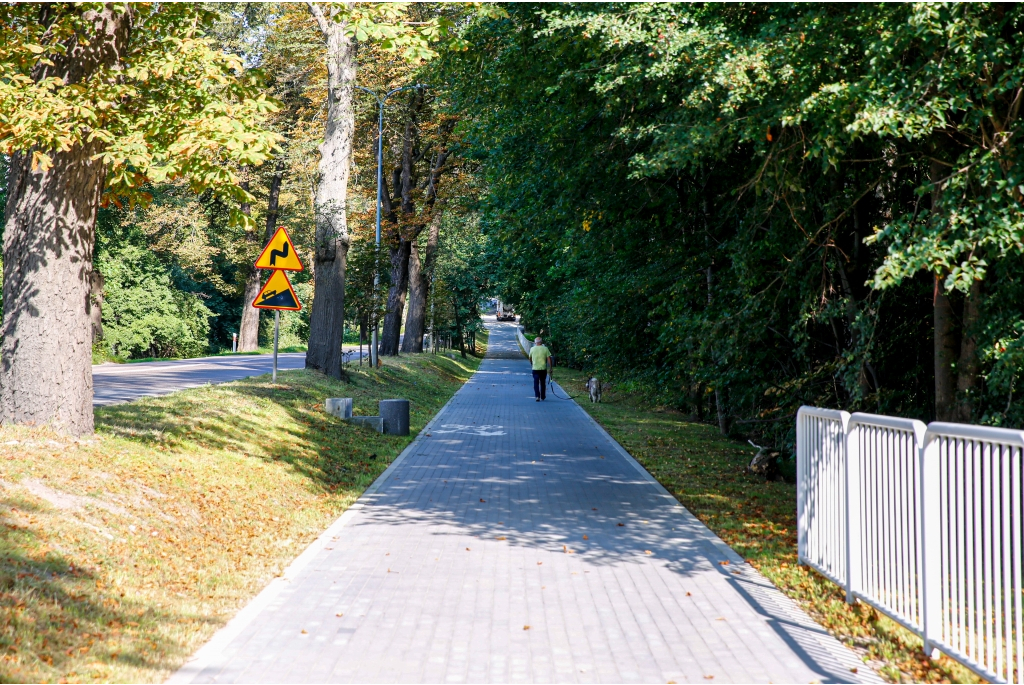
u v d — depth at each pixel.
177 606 5.96
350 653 5.20
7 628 4.73
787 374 14.05
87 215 9.64
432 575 7.11
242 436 12.84
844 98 7.33
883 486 5.98
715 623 5.93
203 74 9.01
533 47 13.11
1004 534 4.45
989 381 8.02
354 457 14.09
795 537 8.88
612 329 19.80
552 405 26.98
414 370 33.88
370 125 32.31
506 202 19.84
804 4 8.49
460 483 12.18
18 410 9.29
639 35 9.48
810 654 5.32
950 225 6.95
